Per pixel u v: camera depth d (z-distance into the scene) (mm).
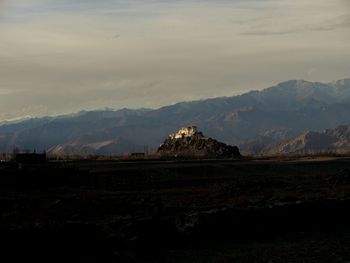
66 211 63719
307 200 64062
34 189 89500
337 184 102250
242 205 63781
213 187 100375
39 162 122000
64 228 42875
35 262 40125
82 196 80125
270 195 79688
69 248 42188
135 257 44094
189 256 46156
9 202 70438
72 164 128750
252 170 139750
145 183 105812
